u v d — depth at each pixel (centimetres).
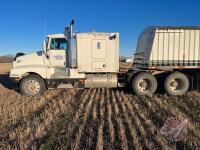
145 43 1370
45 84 1337
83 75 1336
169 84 1324
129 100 1223
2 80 2220
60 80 1333
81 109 1036
